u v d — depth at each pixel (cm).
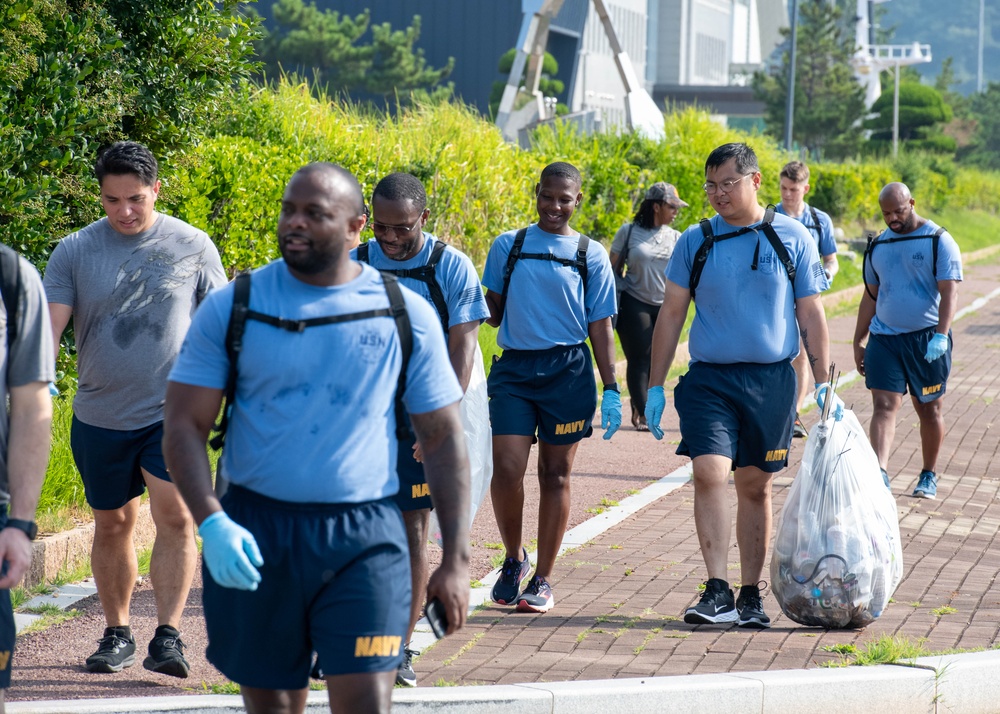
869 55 13862
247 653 647
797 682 944
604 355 1199
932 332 1691
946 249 1666
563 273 1173
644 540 1453
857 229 6925
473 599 1204
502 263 1191
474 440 1061
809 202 6662
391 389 648
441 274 1012
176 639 971
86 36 1493
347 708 626
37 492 660
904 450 2066
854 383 2767
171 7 1652
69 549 1229
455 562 641
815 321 1135
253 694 661
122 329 954
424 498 979
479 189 2920
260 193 2078
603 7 4197
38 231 1442
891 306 1697
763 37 18250
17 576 639
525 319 1173
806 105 11844
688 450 1143
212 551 598
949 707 980
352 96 9100
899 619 1159
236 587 598
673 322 1159
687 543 1443
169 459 632
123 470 970
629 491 1714
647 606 1192
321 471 630
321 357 631
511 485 1170
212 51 1708
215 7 1786
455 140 2928
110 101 1524
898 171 8562
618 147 3606
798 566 1114
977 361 3250
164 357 961
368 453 640
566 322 1176
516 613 1166
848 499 1119
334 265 641
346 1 11256
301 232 626
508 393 1172
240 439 639
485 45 11075
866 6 14262
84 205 1540
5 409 666
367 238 2423
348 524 633
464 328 1016
